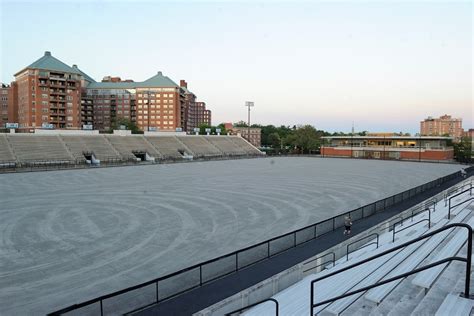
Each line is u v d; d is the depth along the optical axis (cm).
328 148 9950
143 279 1384
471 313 511
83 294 1258
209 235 1973
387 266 1048
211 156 8588
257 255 1630
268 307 998
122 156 7269
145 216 2408
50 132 7388
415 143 8619
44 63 11225
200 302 1122
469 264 531
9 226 2136
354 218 2255
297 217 2400
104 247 1759
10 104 12962
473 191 2562
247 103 11488
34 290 1288
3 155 5962
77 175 4794
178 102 14812
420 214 2095
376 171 5459
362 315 739
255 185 3862
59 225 2161
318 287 1088
